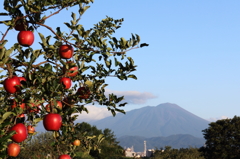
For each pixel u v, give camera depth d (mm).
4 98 3551
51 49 3883
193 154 43344
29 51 3873
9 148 3523
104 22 4559
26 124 3869
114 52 3686
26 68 3471
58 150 4484
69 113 3904
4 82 3449
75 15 3867
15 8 3410
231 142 53156
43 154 14203
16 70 3596
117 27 4617
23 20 3564
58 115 3689
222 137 54156
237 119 56500
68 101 4137
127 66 3730
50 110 3758
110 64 3830
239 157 52281
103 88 4074
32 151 14656
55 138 4469
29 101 3377
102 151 36656
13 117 3516
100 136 4750
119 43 3602
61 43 3900
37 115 4000
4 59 3229
